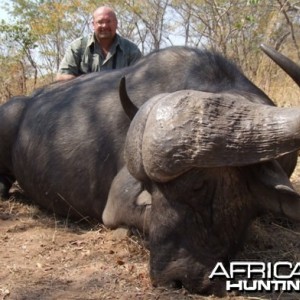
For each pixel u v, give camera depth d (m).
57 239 4.48
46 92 5.57
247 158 2.79
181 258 3.27
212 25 15.55
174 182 3.17
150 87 4.50
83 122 4.89
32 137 5.22
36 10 21.16
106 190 4.69
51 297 3.46
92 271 3.82
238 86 3.86
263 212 3.43
